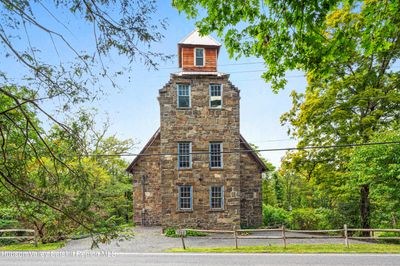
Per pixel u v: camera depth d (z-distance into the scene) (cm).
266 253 1309
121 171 3045
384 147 1510
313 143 1967
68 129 338
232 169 2073
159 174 2306
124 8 308
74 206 349
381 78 1762
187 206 2039
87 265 1146
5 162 313
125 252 1387
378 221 2006
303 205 3794
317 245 1457
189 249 1428
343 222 2031
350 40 456
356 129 1795
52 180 349
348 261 1137
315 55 472
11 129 325
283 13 443
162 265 1131
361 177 1584
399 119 1762
